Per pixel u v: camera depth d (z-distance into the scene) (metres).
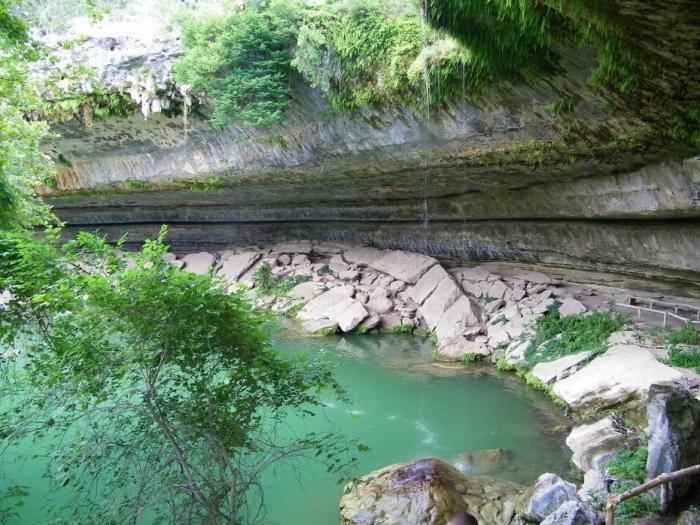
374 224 22.67
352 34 11.17
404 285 19.64
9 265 5.74
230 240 27.41
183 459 5.25
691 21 4.98
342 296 19.39
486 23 7.62
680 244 11.48
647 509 6.62
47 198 24.38
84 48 15.26
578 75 7.95
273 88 13.06
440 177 15.30
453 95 10.38
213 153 17.48
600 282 15.55
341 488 8.94
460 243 19.48
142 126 17.45
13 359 6.08
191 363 5.79
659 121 8.02
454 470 8.59
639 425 9.52
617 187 11.30
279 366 6.10
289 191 20.62
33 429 5.47
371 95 11.66
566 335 13.52
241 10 12.90
